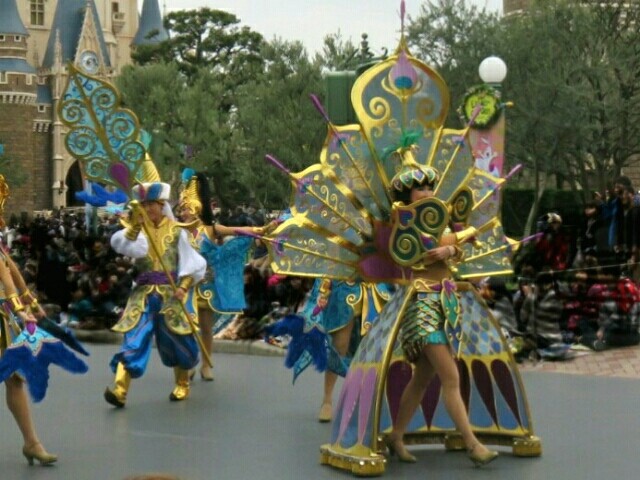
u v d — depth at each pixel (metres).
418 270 9.02
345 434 9.34
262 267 17.88
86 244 25.77
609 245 16.38
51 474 9.39
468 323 9.61
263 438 10.73
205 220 14.37
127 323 12.59
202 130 71.50
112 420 11.73
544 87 40.50
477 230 9.56
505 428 9.70
